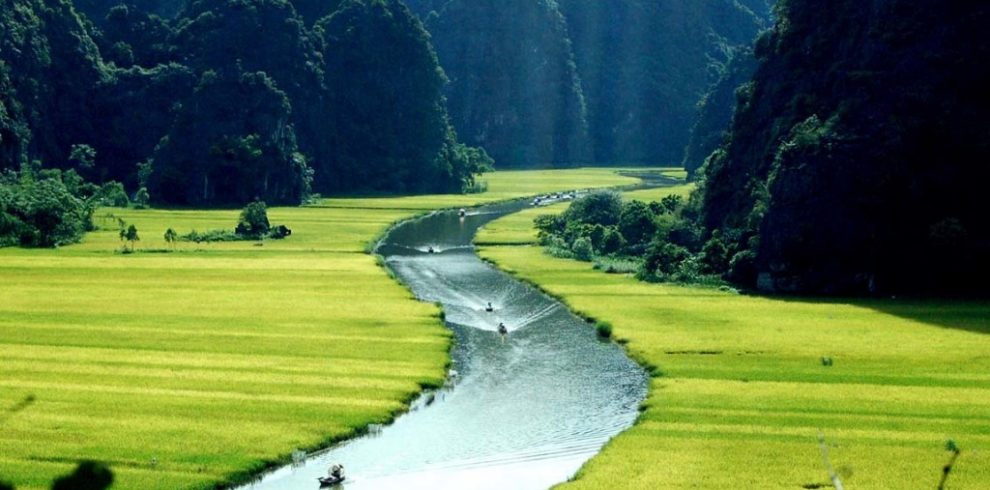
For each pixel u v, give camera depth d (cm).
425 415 10750
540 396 11431
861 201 18000
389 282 18550
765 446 9288
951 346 13212
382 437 10038
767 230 18475
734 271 18988
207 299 16488
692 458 9000
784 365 12362
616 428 10256
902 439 9425
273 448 9388
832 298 17438
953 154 18388
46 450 9094
